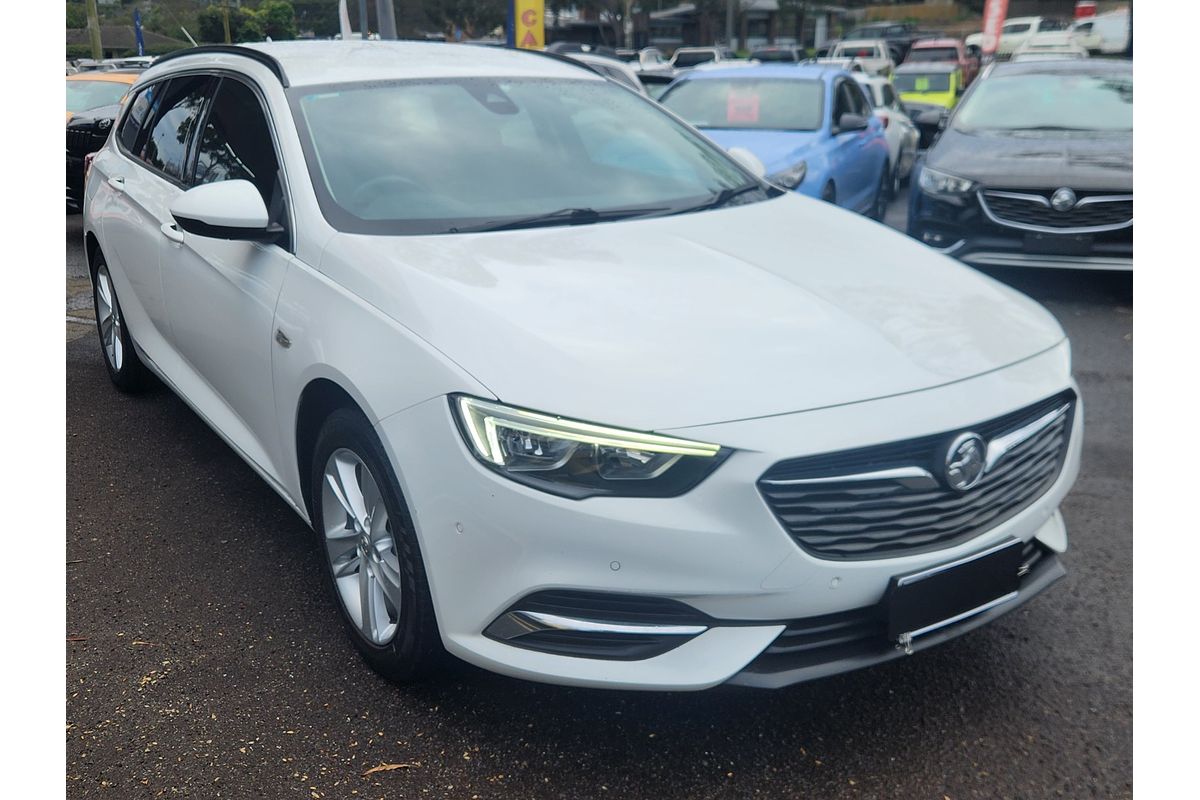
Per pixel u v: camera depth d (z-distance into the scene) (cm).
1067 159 675
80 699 268
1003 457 241
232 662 285
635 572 216
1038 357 260
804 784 238
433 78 365
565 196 329
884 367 236
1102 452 439
